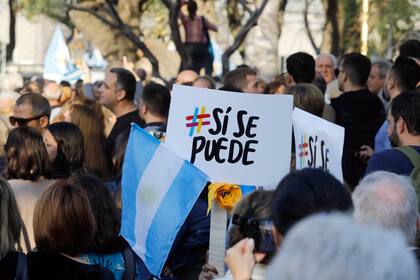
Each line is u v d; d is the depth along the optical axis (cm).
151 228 770
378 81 1517
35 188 925
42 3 4316
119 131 1344
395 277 299
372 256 300
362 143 1270
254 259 504
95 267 694
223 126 765
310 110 1047
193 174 756
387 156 840
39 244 695
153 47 2983
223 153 764
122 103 1374
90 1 2888
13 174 929
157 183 771
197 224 820
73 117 1223
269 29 3189
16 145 927
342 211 481
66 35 5112
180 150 770
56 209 691
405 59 1178
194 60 2073
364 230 306
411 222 593
